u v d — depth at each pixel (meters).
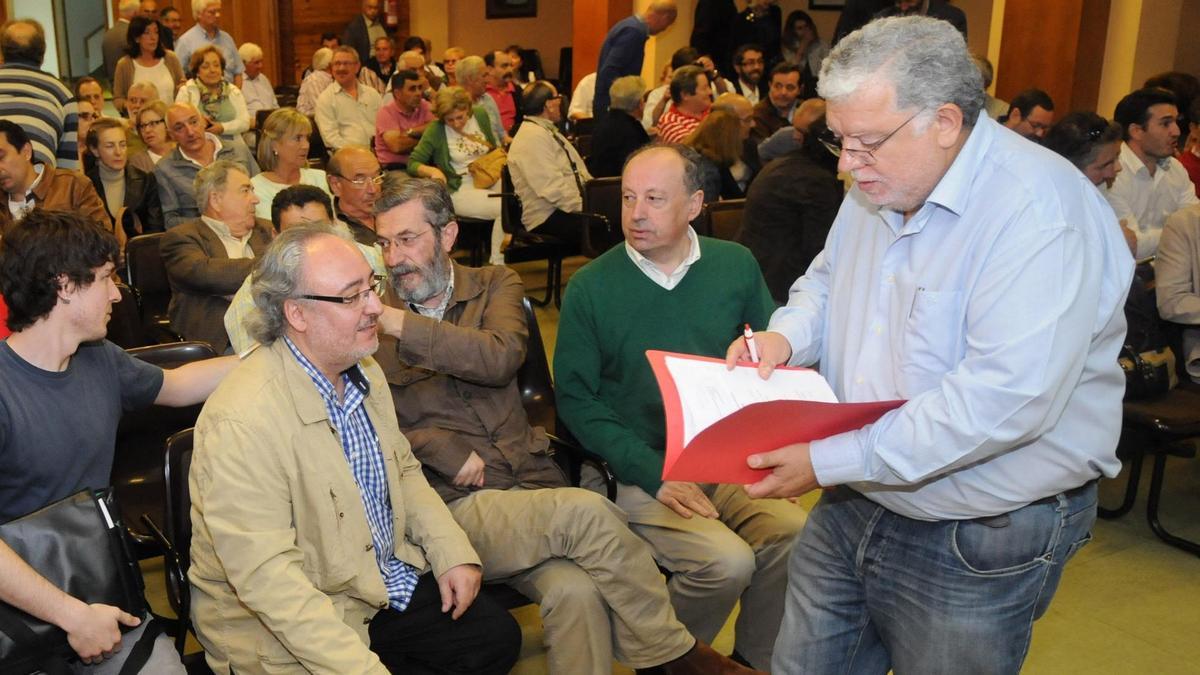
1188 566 3.18
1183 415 3.22
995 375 1.39
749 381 1.64
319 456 1.83
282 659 1.82
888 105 1.40
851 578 1.73
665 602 2.18
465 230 5.95
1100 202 1.51
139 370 2.08
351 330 1.83
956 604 1.57
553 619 2.12
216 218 3.53
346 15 12.12
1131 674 2.61
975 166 1.46
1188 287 3.34
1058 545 1.57
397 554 2.05
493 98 8.42
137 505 2.36
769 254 4.03
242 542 1.72
